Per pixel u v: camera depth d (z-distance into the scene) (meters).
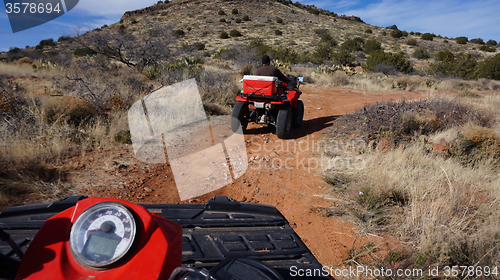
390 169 5.28
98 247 0.89
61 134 6.25
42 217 1.51
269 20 83.38
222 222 1.75
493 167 5.76
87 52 15.80
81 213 0.96
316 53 39.25
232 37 63.69
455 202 4.18
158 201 4.41
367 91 18.16
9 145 5.23
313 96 15.66
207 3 99.19
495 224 3.66
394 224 4.00
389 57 28.67
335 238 3.77
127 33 16.03
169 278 0.93
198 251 1.45
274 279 0.95
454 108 8.75
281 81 8.34
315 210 4.44
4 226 1.41
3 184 4.09
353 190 4.76
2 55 24.14
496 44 75.19
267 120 8.27
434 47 64.06
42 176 4.67
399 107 8.30
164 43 16.09
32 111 7.00
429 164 5.69
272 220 1.82
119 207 0.98
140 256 0.91
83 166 5.36
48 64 16.81
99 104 8.46
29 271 0.85
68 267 0.87
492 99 12.95
